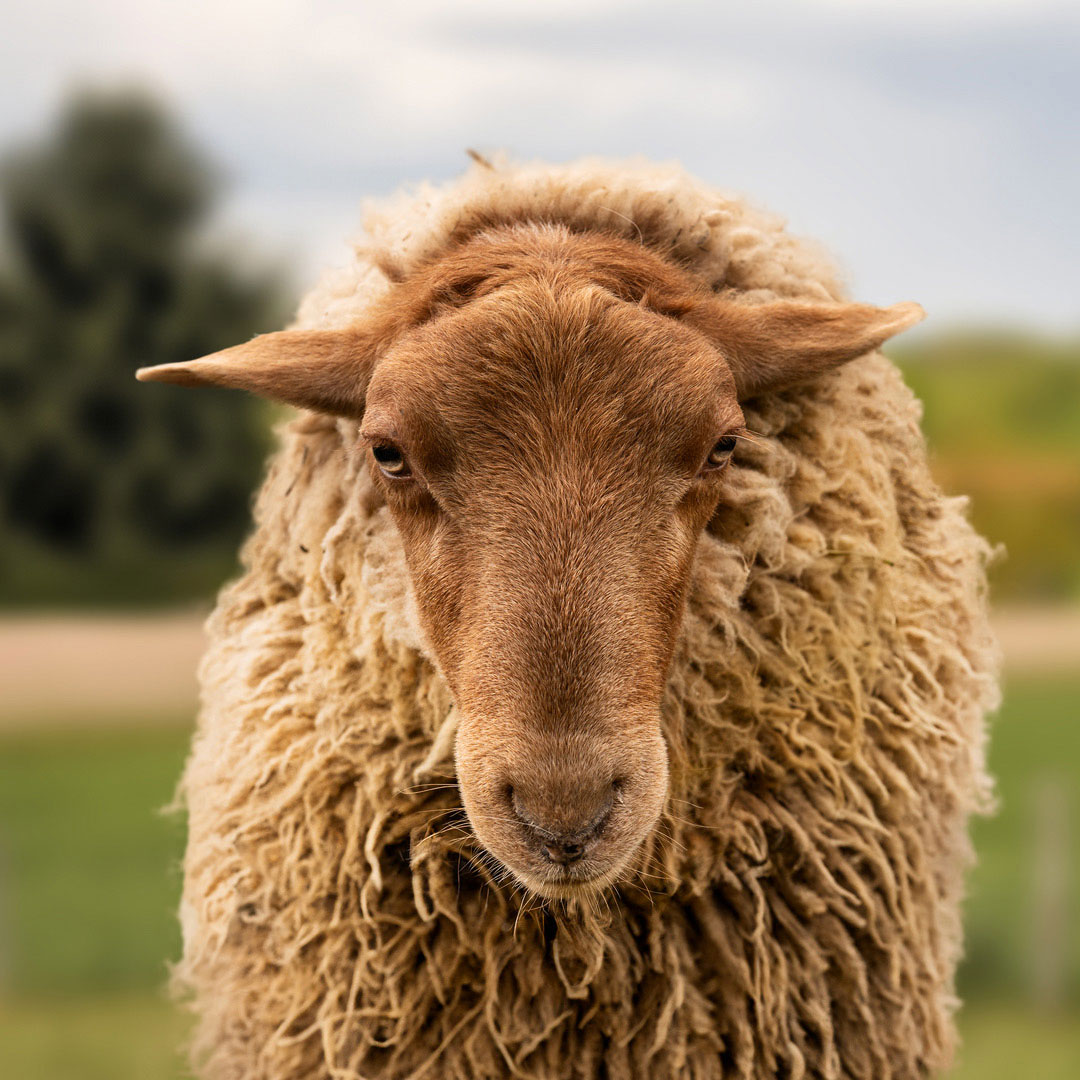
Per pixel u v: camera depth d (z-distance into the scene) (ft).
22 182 151.43
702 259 13.67
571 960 12.77
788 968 13.14
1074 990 40.27
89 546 145.07
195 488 143.02
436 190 14.71
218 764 14.11
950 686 14.42
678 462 11.71
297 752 13.52
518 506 11.43
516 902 12.84
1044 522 169.89
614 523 11.40
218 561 144.15
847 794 13.53
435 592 11.89
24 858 56.70
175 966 15.69
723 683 13.28
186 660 116.06
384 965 13.03
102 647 122.21
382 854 13.21
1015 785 65.98
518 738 11.04
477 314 11.65
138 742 85.61
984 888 48.24
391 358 12.03
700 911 13.10
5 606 140.26
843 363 12.84
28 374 145.48
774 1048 13.03
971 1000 40.04
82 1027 36.76
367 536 13.35
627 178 13.79
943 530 14.83
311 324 14.66
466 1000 13.14
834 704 13.61
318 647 13.55
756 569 13.47
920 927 13.84
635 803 11.22
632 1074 13.08
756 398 13.50
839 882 13.39
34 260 151.84
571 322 11.49
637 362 11.50
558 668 11.06
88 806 67.51
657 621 11.61
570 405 11.43
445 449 11.64
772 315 12.85
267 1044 13.43
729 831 13.08
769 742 13.44
